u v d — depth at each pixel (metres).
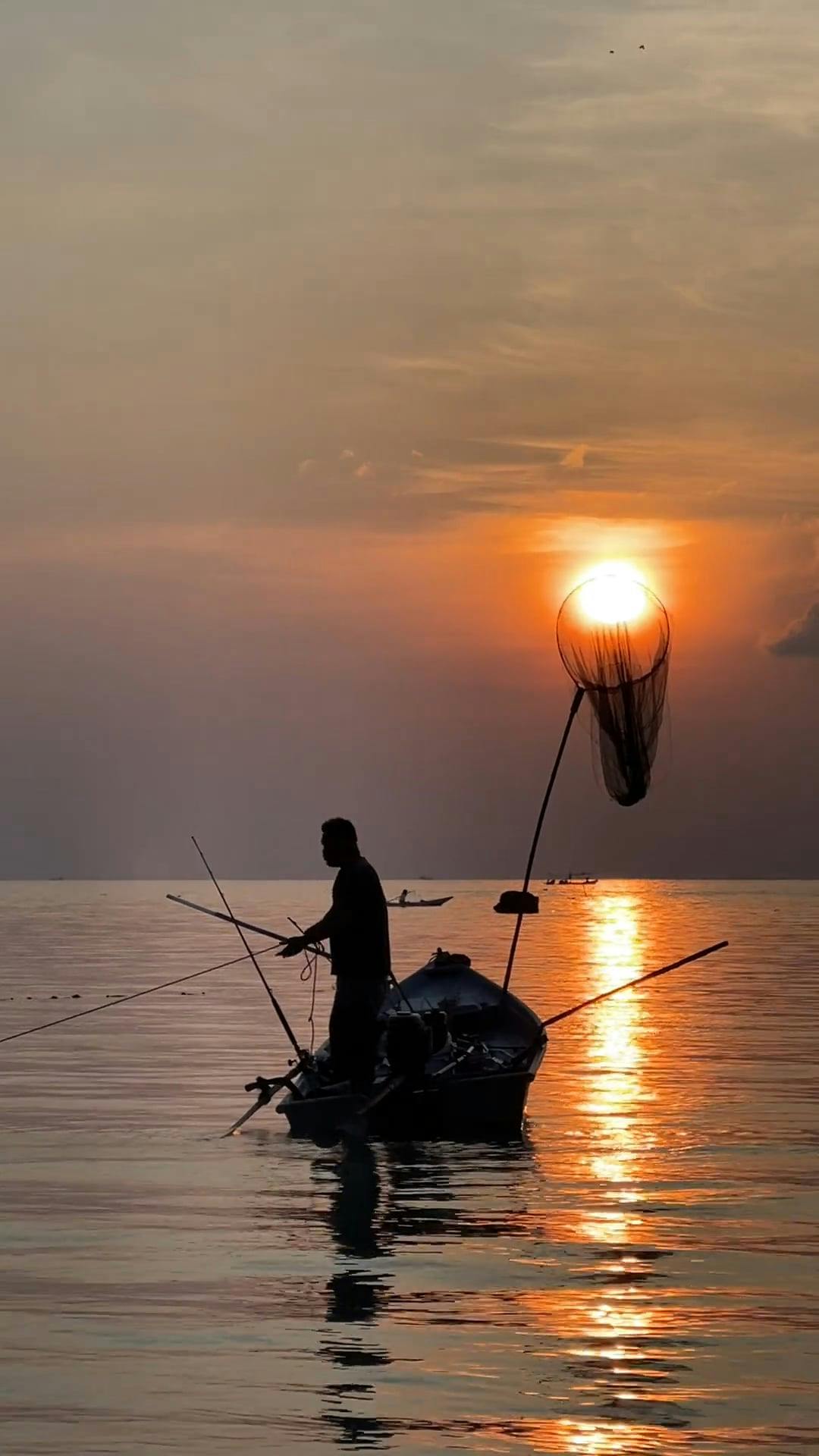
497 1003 19.19
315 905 139.00
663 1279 9.98
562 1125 16.38
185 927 82.31
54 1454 7.03
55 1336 8.77
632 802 16.61
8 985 37.97
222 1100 18.41
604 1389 7.87
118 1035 26.16
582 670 16.72
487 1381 7.97
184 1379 8.04
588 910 134.25
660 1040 25.17
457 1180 13.38
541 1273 10.12
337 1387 7.91
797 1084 19.58
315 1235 11.26
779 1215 11.91
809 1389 7.86
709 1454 7.00
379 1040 16.03
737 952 57.16
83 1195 12.76
